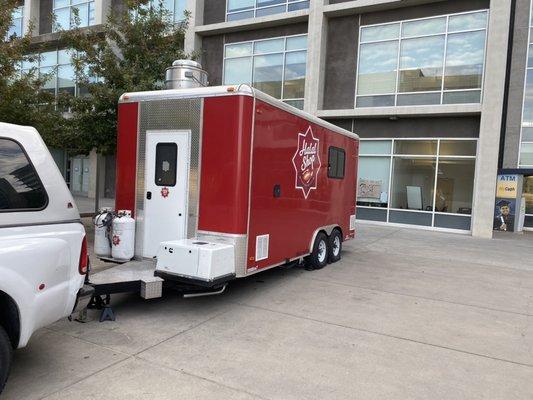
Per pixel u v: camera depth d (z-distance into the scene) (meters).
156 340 4.53
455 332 5.11
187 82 7.20
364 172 15.98
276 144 6.19
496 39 13.27
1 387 3.13
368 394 3.59
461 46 14.23
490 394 3.67
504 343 4.83
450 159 14.62
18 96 7.73
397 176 15.48
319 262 8.16
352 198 9.67
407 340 4.80
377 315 5.61
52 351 4.18
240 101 5.45
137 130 6.24
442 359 4.34
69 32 10.20
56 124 9.58
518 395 3.67
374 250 10.58
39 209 3.37
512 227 16.02
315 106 15.93
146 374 3.77
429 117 14.81
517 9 15.88
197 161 5.75
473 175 14.30
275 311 5.61
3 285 3.00
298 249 7.21
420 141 15.04
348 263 8.88
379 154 15.67
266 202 6.04
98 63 10.02
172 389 3.53
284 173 6.48
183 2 18.25
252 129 5.57
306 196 7.30
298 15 15.99
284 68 16.81
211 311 5.53
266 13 17.08
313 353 4.36
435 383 3.83
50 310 3.36
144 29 10.16
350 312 5.69
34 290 3.20
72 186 23.77
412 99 14.99
